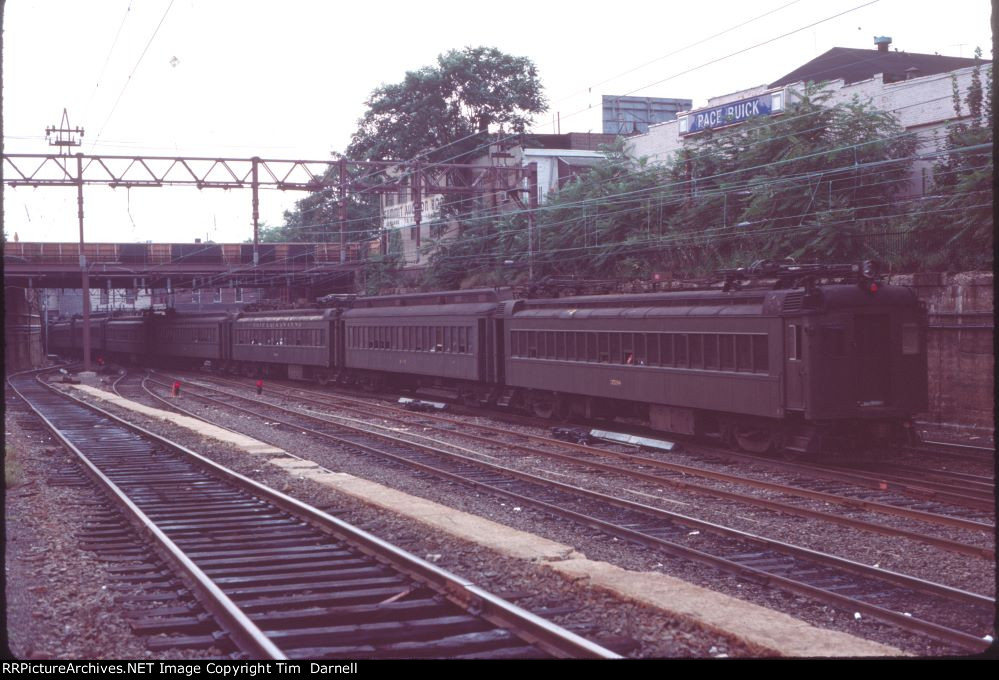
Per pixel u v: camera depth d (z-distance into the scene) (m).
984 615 8.96
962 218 23.77
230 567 10.71
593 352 24.03
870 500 14.53
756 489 15.60
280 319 47.25
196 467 19.11
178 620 8.48
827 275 18.05
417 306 34.53
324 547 11.47
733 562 10.57
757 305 18.64
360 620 8.66
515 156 52.78
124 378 55.16
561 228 40.72
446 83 57.47
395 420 27.91
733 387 19.16
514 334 27.80
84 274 51.91
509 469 17.56
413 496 15.10
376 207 72.50
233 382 49.12
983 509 13.72
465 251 49.25
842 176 29.19
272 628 8.37
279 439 24.06
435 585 9.36
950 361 22.47
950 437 21.77
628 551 11.58
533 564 10.22
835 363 17.22
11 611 8.59
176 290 82.44
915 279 23.39
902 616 8.63
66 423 29.06
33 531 12.37
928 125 30.80
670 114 68.81
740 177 33.00
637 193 37.38
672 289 22.59
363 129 59.56
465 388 31.67
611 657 6.90
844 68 48.81
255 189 43.94
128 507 13.75
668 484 16.09
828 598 9.37
